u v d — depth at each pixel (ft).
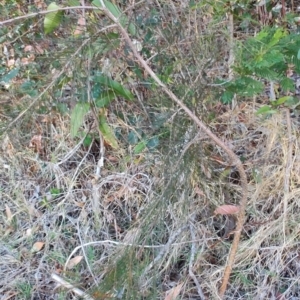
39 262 4.73
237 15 4.45
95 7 3.23
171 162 3.98
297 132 4.67
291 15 4.58
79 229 4.81
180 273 4.54
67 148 5.12
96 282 4.36
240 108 4.80
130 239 4.26
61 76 4.00
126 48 4.12
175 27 4.17
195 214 4.60
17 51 4.54
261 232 4.44
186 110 3.22
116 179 4.94
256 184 4.60
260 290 4.38
